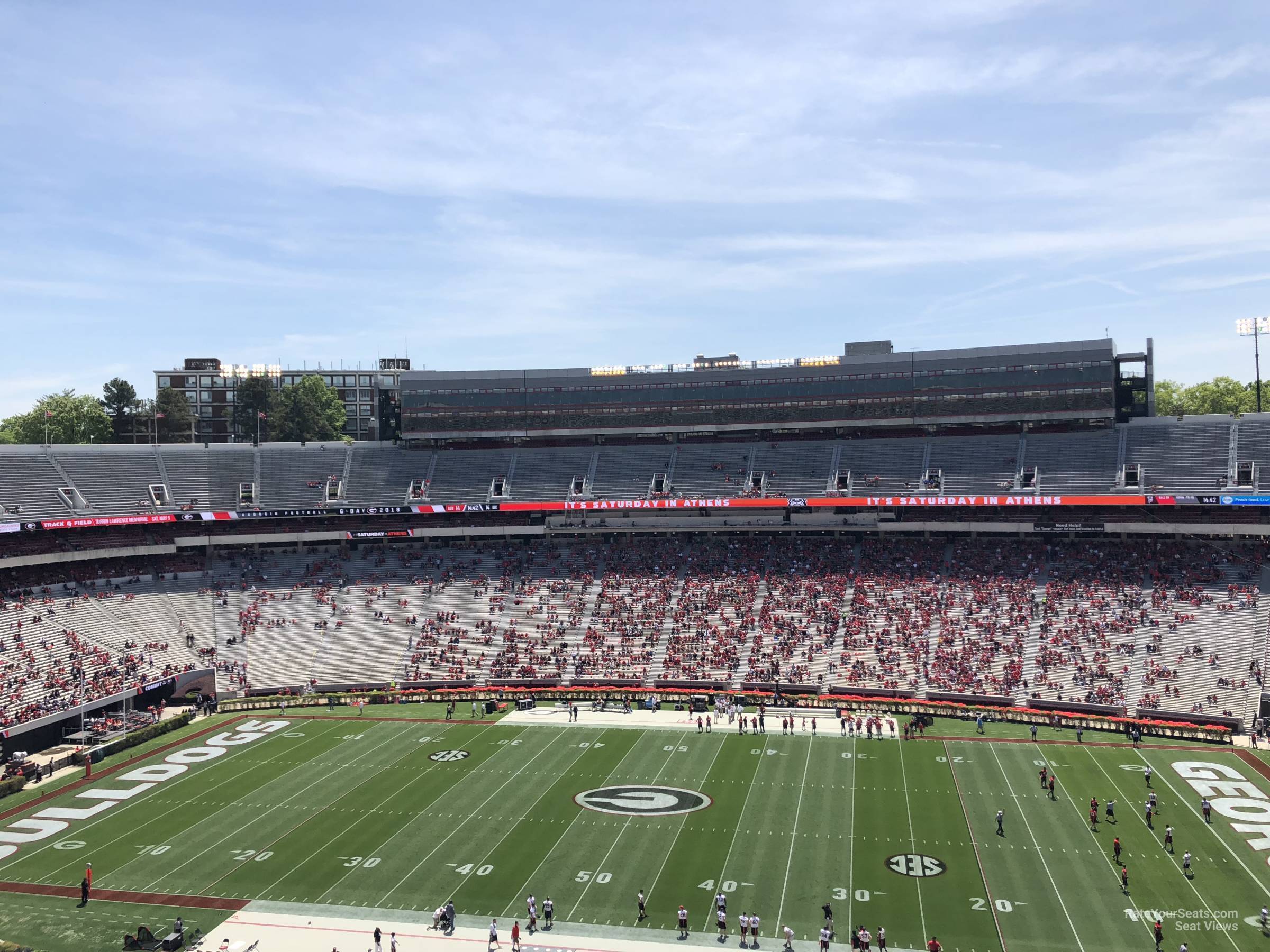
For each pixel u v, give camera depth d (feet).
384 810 207.82
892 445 366.43
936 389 363.15
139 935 151.64
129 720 271.08
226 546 368.07
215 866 181.68
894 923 153.28
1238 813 192.75
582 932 153.17
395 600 344.49
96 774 236.22
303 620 335.06
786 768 227.40
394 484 388.16
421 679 310.86
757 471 371.56
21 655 272.31
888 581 321.32
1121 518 320.29
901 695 278.87
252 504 369.71
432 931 154.81
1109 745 239.91
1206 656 265.34
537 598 339.98
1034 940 146.72
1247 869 168.35
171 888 172.86
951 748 240.32
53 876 178.81
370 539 379.96
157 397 515.91
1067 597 297.74
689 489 370.53
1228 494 303.68
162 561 352.28
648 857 180.86
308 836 194.59
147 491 357.20
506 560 364.79
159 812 209.56
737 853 181.47
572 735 258.98
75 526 322.75
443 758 241.55
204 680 301.63
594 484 380.58
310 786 223.92
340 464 393.91
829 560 339.36
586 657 311.47
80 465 352.69
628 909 160.76
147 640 308.19
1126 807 197.98
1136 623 281.54
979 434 362.74
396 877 175.11
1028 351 352.49
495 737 258.98
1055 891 162.40
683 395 389.39
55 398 500.33
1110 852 177.17
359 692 304.91
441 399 403.75
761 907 160.45
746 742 249.34
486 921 157.99
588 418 396.98
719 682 294.46
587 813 202.69
